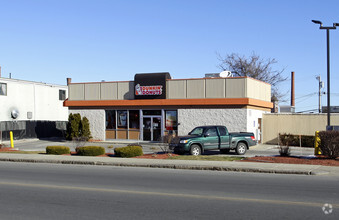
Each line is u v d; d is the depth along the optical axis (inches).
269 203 349.7
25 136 1494.8
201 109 1168.2
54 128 1651.1
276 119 1254.9
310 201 358.3
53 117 1791.3
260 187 440.5
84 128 1301.7
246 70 2016.5
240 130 1118.4
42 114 1722.4
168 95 1209.4
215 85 1147.3
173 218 298.4
